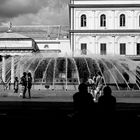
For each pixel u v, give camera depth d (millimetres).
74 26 74375
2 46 78938
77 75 44844
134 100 24031
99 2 74125
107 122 11391
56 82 44094
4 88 44031
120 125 12062
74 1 74312
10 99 24828
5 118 12734
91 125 11469
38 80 48625
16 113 13914
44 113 13883
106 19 74188
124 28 73938
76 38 74250
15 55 78438
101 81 25672
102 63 46156
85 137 11438
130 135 11711
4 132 11875
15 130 12023
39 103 18672
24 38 78688
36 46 83500
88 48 74062
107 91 11539
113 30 73688
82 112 11562
